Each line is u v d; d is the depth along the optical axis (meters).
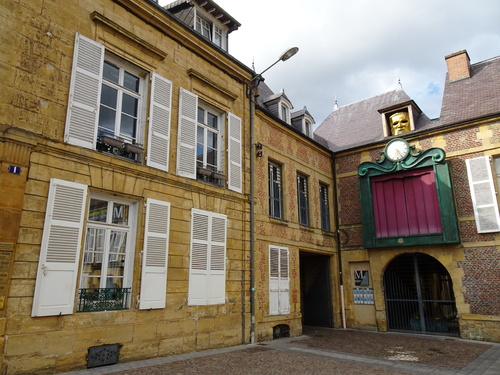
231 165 9.87
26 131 5.97
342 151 15.15
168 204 7.91
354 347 9.52
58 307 5.88
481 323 11.13
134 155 7.71
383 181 13.55
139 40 7.91
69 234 6.20
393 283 13.28
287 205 12.16
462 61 14.71
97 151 6.83
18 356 5.42
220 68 10.14
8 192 5.65
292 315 11.31
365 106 17.59
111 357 6.53
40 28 6.47
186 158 8.56
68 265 6.09
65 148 6.39
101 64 7.18
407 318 12.75
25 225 5.76
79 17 7.07
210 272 8.62
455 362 7.92
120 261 7.17
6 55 5.97
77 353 6.07
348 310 13.77
